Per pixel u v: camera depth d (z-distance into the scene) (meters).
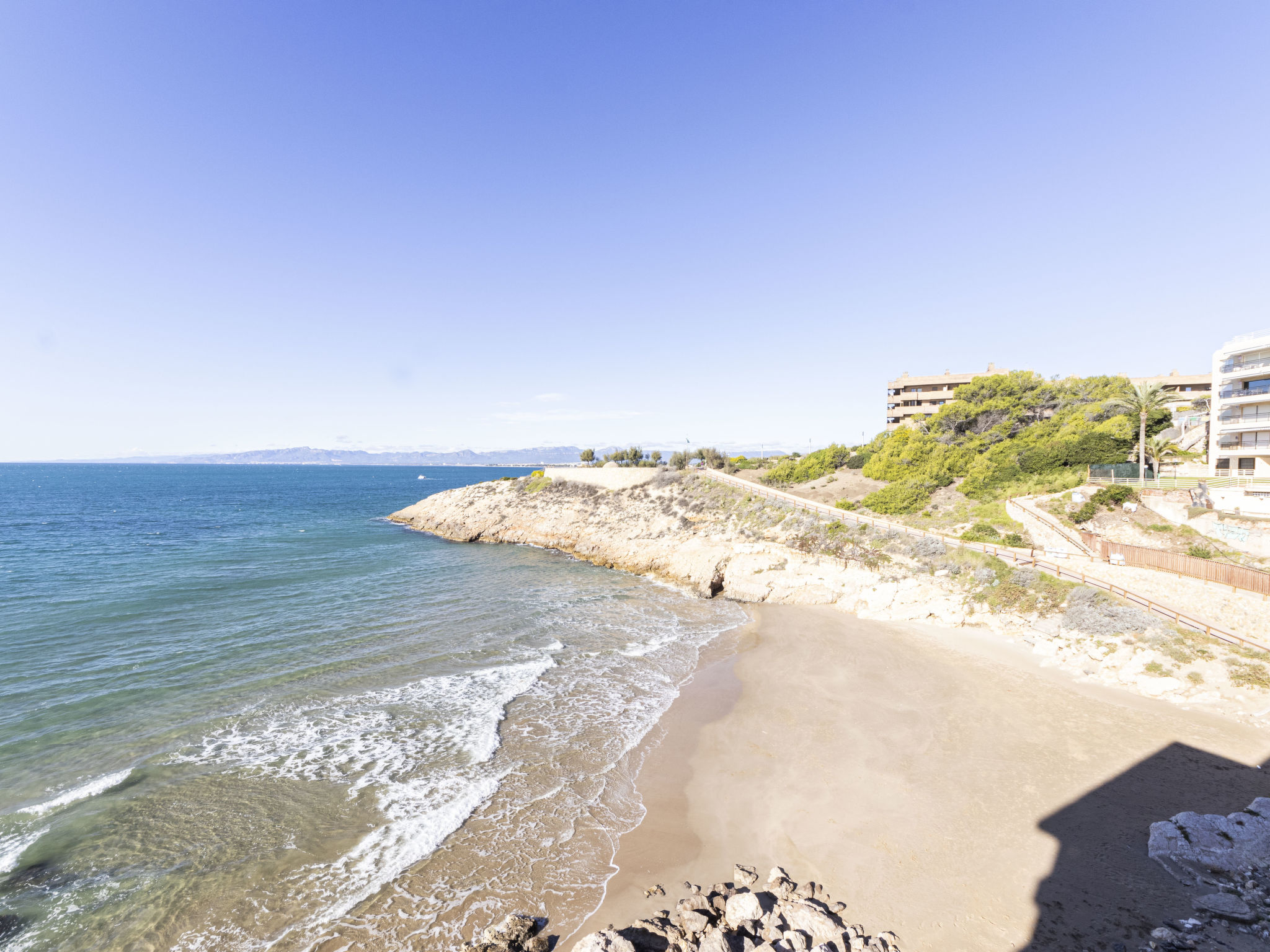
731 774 16.73
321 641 27.16
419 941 10.95
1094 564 28.08
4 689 21.30
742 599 37.12
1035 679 22.31
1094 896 11.54
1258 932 10.13
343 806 14.94
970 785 15.63
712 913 11.34
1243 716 18.39
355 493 137.75
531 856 13.31
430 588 38.94
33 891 11.95
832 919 10.82
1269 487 29.20
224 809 14.69
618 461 75.56
